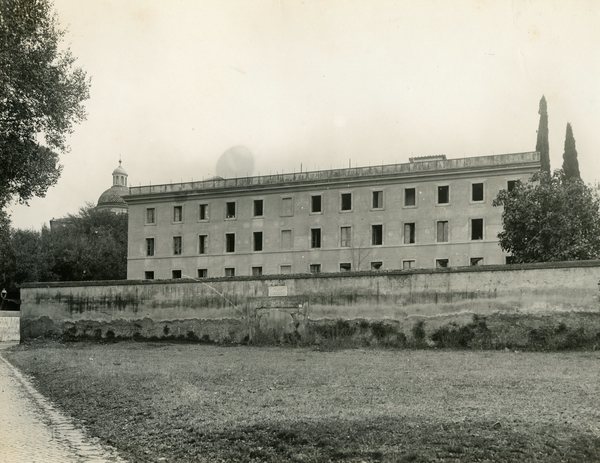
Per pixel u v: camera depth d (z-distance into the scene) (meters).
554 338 30.28
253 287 38.38
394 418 11.79
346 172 62.62
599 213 44.28
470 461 9.27
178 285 40.81
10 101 22.17
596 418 11.63
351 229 61.44
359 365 24.11
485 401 13.92
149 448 11.59
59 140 24.66
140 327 41.72
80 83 24.83
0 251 72.94
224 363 25.58
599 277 29.69
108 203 109.19
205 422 12.53
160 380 18.97
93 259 82.88
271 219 64.56
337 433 10.87
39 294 45.34
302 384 17.80
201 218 67.81
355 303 35.31
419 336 33.41
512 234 45.19
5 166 23.75
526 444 9.84
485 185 57.00
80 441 12.46
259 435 11.21
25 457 10.84
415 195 59.56
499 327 31.59
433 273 33.47
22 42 22.19
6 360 32.81
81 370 23.11
